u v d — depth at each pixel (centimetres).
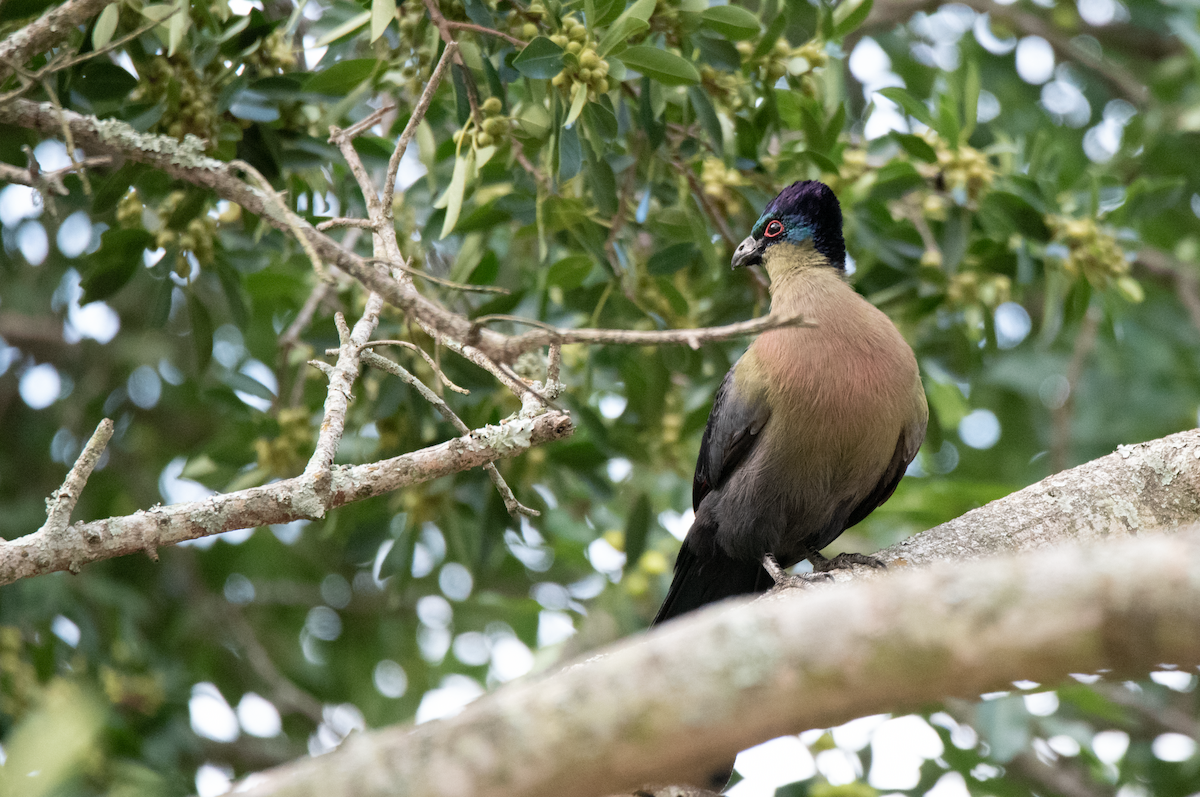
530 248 1195
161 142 689
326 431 633
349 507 1117
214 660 1407
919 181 1009
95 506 1348
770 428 923
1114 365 1433
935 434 1088
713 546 995
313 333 1010
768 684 309
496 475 652
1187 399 1462
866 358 891
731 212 1037
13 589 1144
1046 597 293
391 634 1451
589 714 316
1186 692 1262
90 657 1152
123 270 909
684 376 1135
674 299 978
